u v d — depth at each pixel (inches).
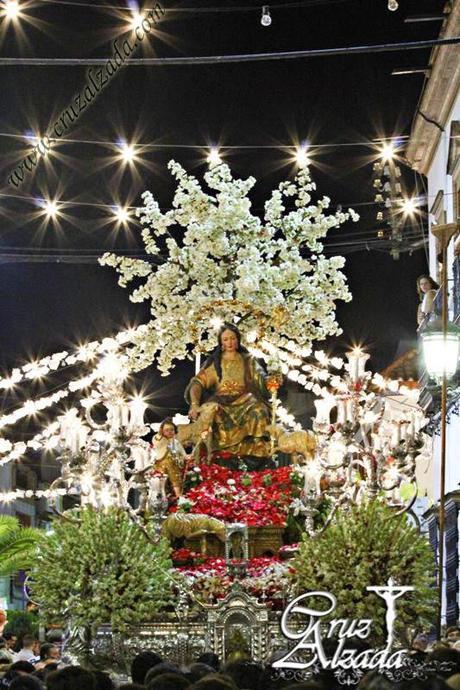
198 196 746.2
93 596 506.3
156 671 317.1
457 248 896.3
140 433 523.8
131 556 511.5
